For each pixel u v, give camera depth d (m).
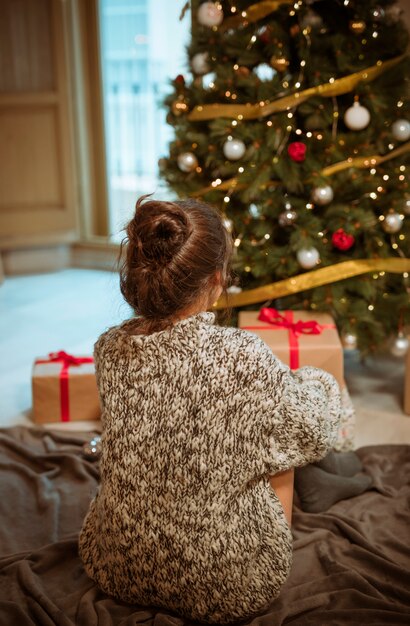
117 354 1.34
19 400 2.65
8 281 4.13
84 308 3.67
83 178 4.31
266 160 2.35
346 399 2.13
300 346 2.23
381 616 1.48
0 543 1.79
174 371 1.29
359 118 2.31
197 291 1.31
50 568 1.67
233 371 1.27
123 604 1.51
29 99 3.98
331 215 2.39
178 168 2.60
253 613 1.40
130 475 1.32
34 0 3.88
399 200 2.39
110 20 4.21
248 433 1.28
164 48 4.39
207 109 2.41
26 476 2.07
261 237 2.47
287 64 2.36
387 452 2.21
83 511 1.91
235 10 2.37
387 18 2.40
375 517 1.88
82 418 2.46
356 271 2.43
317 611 1.50
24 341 3.21
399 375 2.86
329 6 2.39
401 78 2.36
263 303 2.65
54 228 4.23
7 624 1.46
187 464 1.29
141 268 1.30
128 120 4.50
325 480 1.93
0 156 4.01
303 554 1.73
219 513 1.31
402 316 2.52
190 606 1.37
